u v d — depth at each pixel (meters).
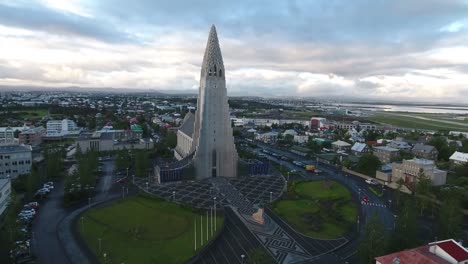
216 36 169.50
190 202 132.62
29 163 170.62
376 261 74.56
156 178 168.38
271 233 106.81
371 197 146.62
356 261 90.25
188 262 87.69
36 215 118.44
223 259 90.12
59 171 171.25
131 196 140.88
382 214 125.56
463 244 100.44
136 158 175.12
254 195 143.75
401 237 88.88
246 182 164.62
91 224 110.75
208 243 97.69
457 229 97.25
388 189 159.38
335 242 101.56
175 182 162.25
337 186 162.12
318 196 146.00
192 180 166.75
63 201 133.75
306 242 101.12
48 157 180.75
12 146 175.00
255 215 116.00
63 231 105.12
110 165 198.38
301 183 167.12
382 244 81.38
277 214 123.06
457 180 158.25
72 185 135.12
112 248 94.25
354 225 114.69
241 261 89.19
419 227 113.69
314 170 193.88
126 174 176.75
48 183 154.12
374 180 171.88
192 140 184.62
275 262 88.62
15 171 167.25
